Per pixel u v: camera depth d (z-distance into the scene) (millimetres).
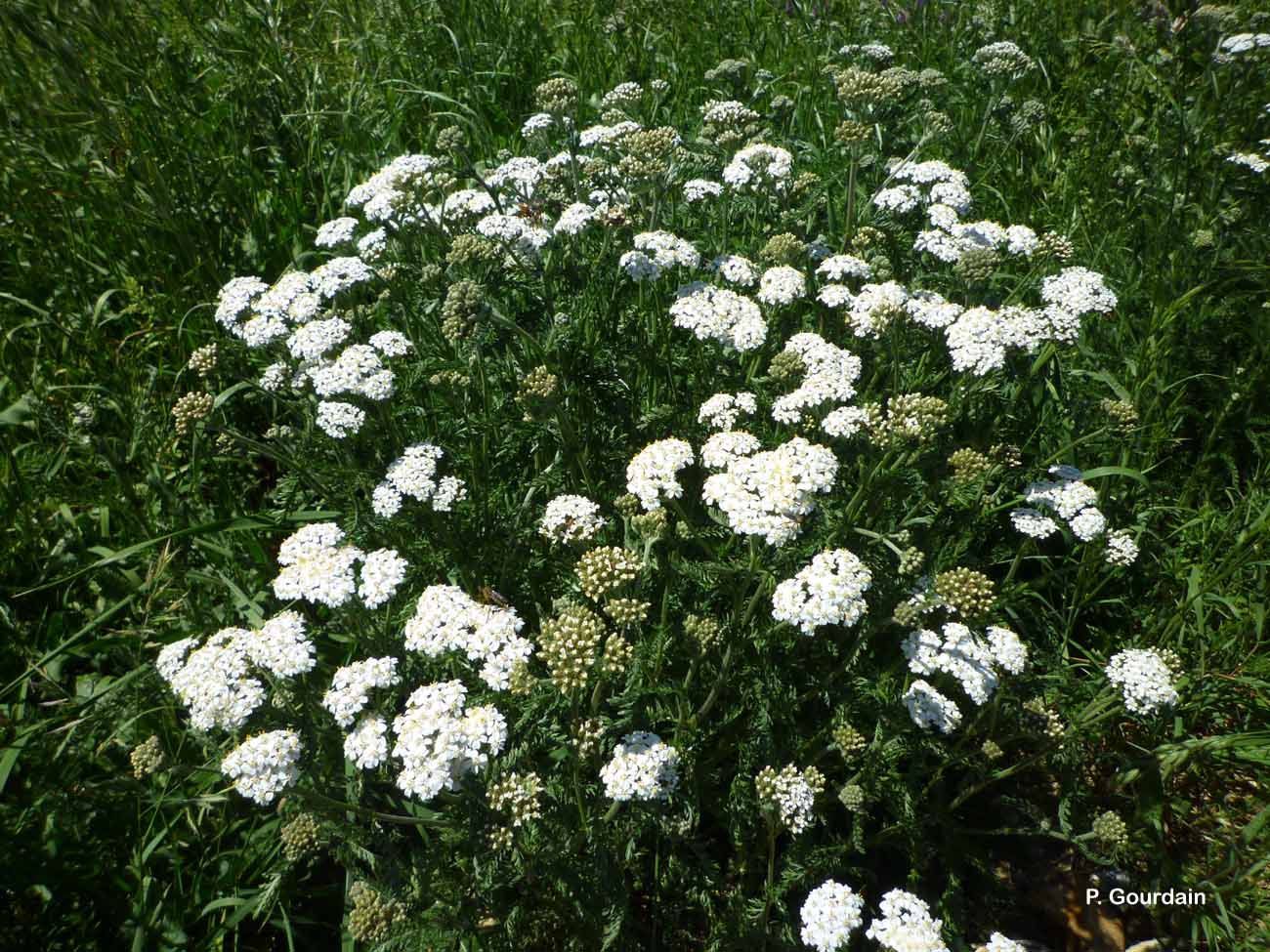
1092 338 738
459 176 725
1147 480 571
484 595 513
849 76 672
